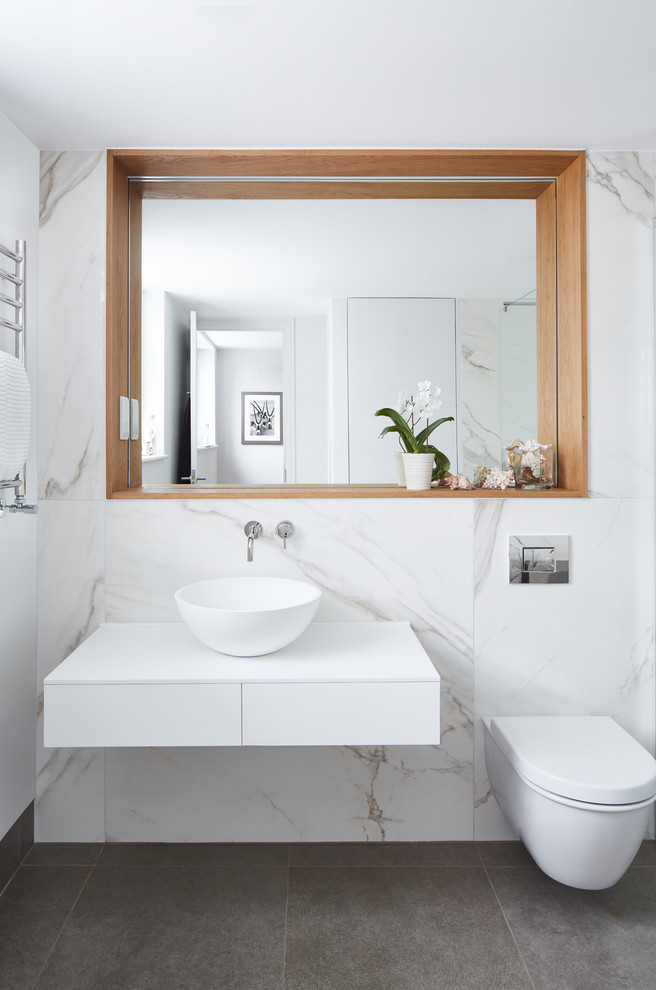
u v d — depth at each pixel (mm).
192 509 2312
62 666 1908
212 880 2129
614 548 2346
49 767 2330
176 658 1981
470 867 2203
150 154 2260
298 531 2320
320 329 2531
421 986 1703
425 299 2520
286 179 2459
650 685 2363
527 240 2494
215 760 2338
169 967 1759
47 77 1820
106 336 2291
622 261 2314
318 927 1913
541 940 1858
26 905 1999
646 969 1755
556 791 1820
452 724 2355
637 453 2334
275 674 1840
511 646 2352
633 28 1636
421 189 2477
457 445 2535
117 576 2316
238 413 2543
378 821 2361
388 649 2059
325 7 1536
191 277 2502
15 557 2154
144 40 1659
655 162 2318
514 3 1534
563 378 2451
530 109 2021
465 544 2332
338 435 2543
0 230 2018
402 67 1791
